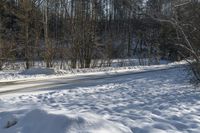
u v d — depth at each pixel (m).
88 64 37.47
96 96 14.17
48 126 7.24
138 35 58.19
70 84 19.44
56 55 35.75
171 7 14.30
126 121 8.45
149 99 13.16
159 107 11.04
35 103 12.26
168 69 32.50
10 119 8.28
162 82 20.31
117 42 53.22
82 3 37.56
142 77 23.91
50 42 34.66
